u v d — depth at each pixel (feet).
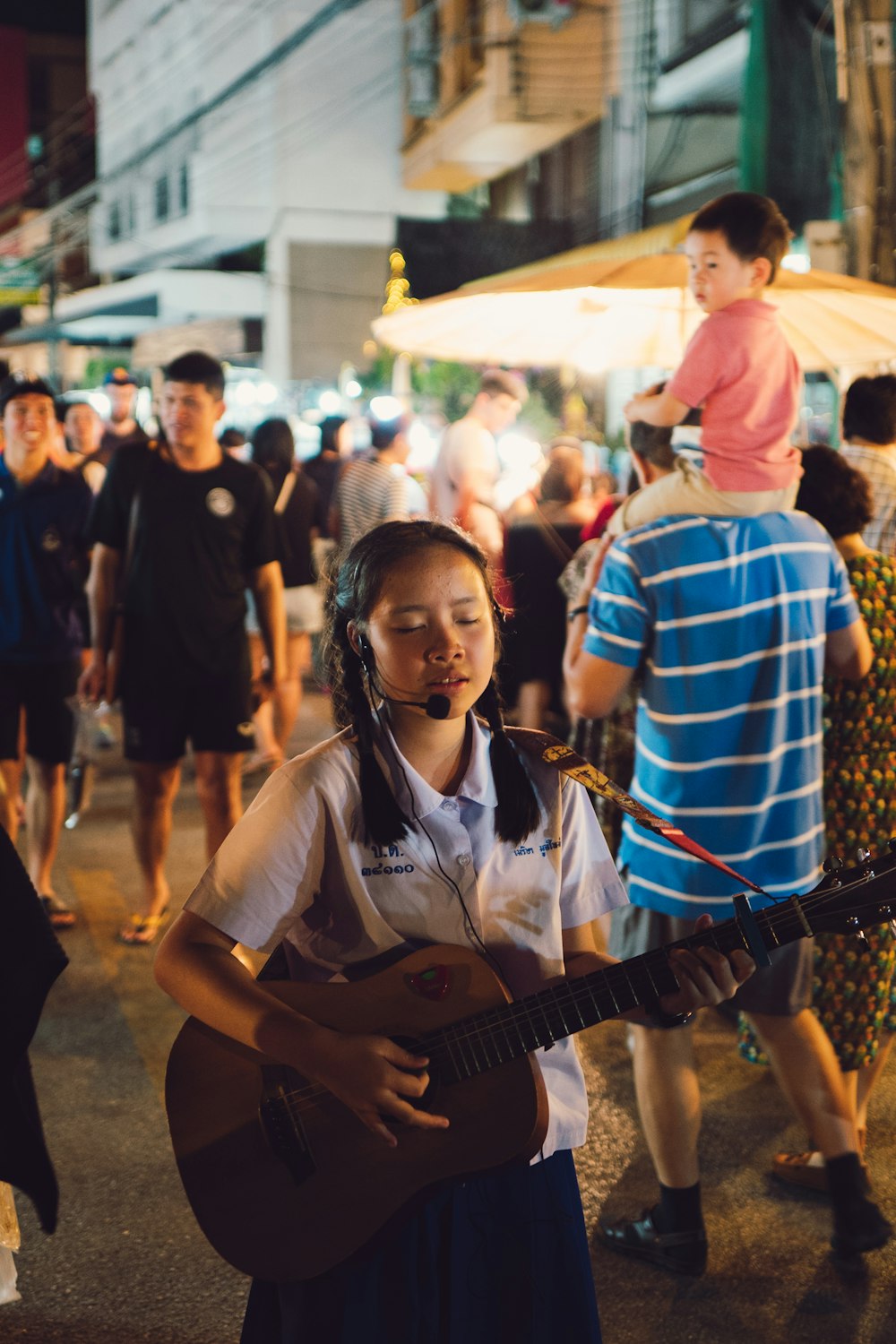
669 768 9.89
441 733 6.23
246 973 6.19
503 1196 6.29
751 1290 9.97
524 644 19.29
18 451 17.21
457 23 68.33
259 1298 6.59
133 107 110.32
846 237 21.57
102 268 120.37
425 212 90.27
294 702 25.25
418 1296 6.18
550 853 6.47
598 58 57.88
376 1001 6.21
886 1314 9.69
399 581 5.97
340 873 6.27
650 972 6.17
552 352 17.43
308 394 66.13
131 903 18.76
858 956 10.82
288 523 24.23
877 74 21.06
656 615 9.84
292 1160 6.27
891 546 14.37
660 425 10.39
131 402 31.58
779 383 10.03
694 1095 10.05
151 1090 13.23
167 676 16.24
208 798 16.74
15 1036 7.46
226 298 88.79
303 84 87.40
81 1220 10.91
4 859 7.52
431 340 17.38
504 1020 6.15
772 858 9.91
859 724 10.93
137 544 16.10
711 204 10.26
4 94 157.99
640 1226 10.32
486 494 19.62
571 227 57.31
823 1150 10.05
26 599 17.20
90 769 18.80
